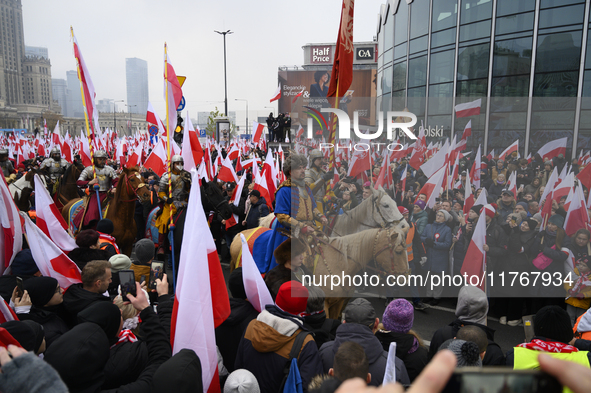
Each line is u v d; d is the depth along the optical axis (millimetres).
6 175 9125
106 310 2344
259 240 4348
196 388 1869
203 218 2359
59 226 4164
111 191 6570
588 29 7762
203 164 5832
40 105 141375
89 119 6152
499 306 4941
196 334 2273
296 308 2459
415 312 4910
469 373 412
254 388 2201
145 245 4027
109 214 6184
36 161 13711
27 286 2711
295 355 2295
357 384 455
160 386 1803
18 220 3525
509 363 2418
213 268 2455
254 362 2379
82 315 2291
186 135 5500
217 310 2459
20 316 2625
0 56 137125
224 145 24219
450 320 4719
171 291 5605
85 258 3748
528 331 3326
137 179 6434
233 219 7379
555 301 3449
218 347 2949
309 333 2404
